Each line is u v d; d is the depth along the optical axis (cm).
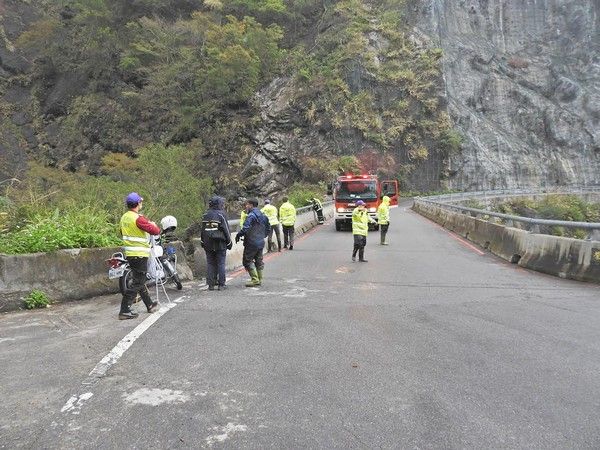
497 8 9300
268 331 639
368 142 6194
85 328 666
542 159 7731
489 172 6975
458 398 431
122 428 378
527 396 436
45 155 6981
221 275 934
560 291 902
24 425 385
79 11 7944
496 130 7612
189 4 7856
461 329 646
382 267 1208
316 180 5597
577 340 598
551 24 9344
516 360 527
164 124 6681
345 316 716
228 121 6384
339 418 393
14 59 8050
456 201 4988
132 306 799
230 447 349
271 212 1556
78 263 859
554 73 8644
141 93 6919
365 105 6353
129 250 718
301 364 514
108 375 489
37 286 805
